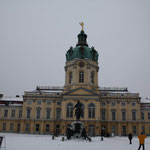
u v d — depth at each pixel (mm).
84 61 81062
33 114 81125
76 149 28406
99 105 76500
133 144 39250
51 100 82375
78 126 47406
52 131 79250
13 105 84938
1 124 83625
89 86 79312
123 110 80500
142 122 80562
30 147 29719
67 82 82312
